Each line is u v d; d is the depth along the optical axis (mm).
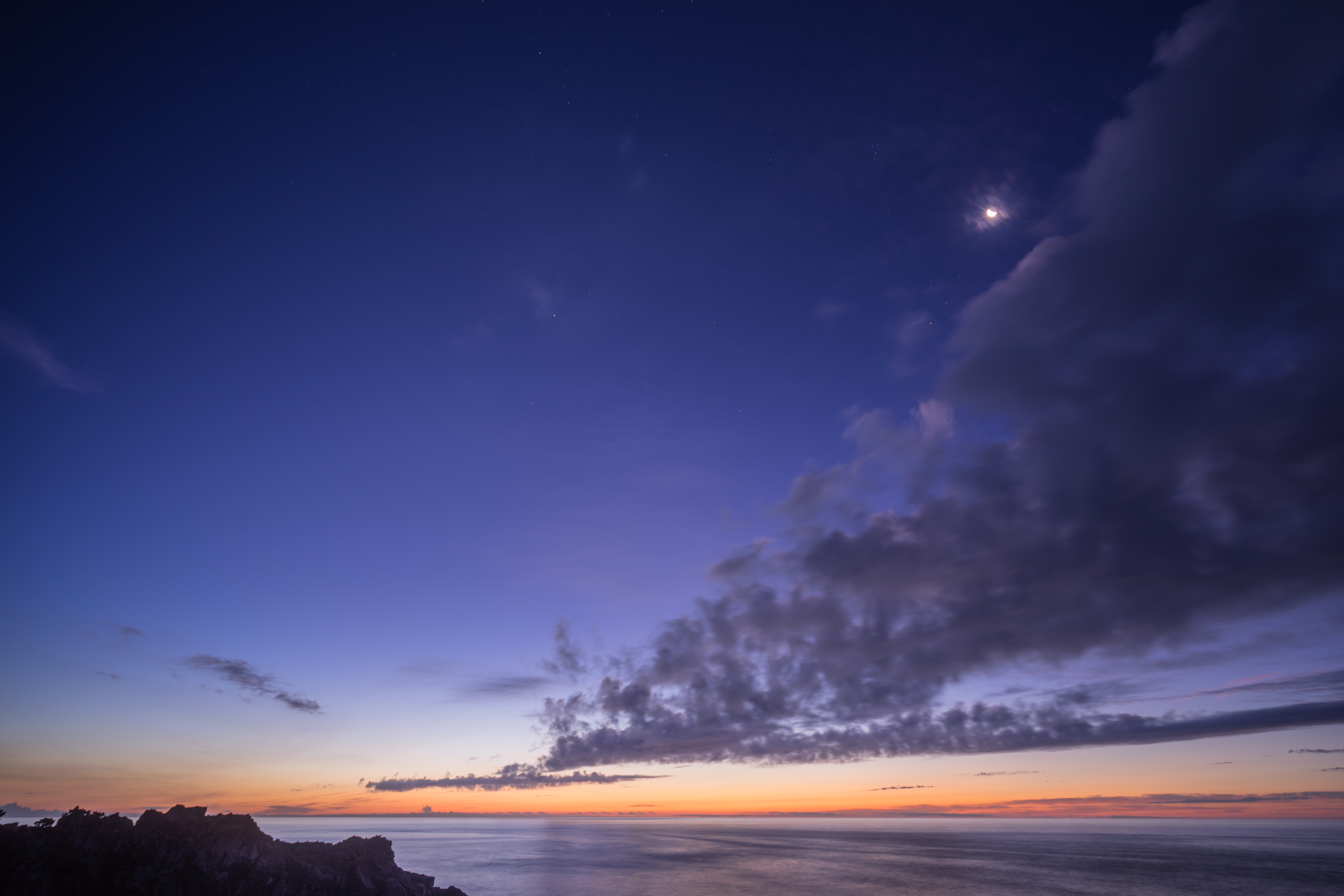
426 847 194750
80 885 42594
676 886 98812
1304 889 92812
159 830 48219
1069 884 99000
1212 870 116312
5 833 43969
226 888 45781
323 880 51125
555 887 97875
